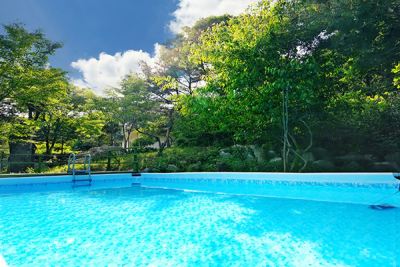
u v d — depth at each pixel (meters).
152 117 20.75
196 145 17.23
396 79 9.75
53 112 15.81
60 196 7.02
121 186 9.09
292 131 9.74
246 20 9.27
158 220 4.49
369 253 2.87
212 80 10.07
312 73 7.84
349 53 8.15
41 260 2.79
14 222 4.39
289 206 5.41
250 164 9.98
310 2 8.24
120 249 3.12
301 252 2.94
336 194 6.08
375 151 9.81
